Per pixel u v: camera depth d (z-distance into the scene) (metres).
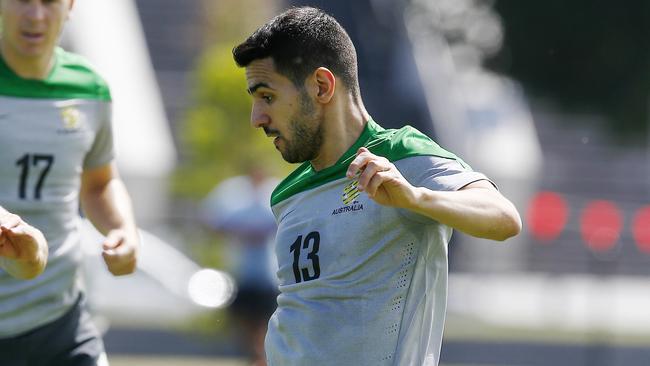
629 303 72.19
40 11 20.78
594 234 73.38
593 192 94.69
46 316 21.48
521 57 100.94
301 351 16.80
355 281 16.58
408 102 88.06
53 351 21.72
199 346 51.50
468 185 15.98
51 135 21.39
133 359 48.69
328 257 16.73
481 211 15.42
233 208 42.66
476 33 103.31
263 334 42.66
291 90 16.64
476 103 98.69
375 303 16.50
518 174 89.06
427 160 16.44
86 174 22.59
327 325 16.62
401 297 16.58
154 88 87.12
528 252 86.44
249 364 42.94
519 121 96.81
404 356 16.53
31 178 21.30
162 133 82.06
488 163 89.25
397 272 16.55
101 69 86.69
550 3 98.75
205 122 68.19
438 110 89.62
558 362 51.38
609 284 75.75
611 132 99.31
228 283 44.25
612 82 98.44
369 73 90.69
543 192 90.19
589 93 99.38
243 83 68.25
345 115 16.92
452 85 98.69
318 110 16.72
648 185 95.88
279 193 17.72
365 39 92.88
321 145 16.94
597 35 97.88
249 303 42.56
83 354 21.97
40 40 20.92
